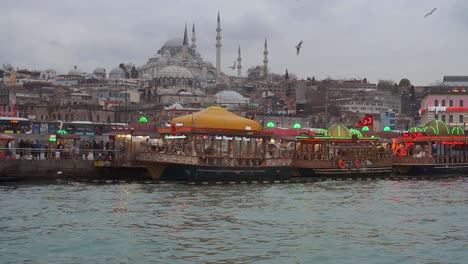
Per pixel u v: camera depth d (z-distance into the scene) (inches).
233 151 2733.8
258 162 2787.9
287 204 1966.0
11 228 1476.4
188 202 1962.4
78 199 1993.1
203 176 2618.1
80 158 2780.5
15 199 1975.9
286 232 1472.7
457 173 3599.9
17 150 2876.5
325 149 3211.1
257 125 2812.5
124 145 2829.7
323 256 1235.9
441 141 3629.4
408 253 1275.8
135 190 2282.2
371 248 1314.0
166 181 2628.0
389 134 4254.4
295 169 3080.7
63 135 3265.3
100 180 2603.3
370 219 1688.0
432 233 1489.9
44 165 2608.3
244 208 1852.9
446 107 6299.2
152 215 1688.0
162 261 1182.3
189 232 1454.2
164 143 2807.6
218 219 1642.5
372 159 3265.3
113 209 1785.2
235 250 1277.1
